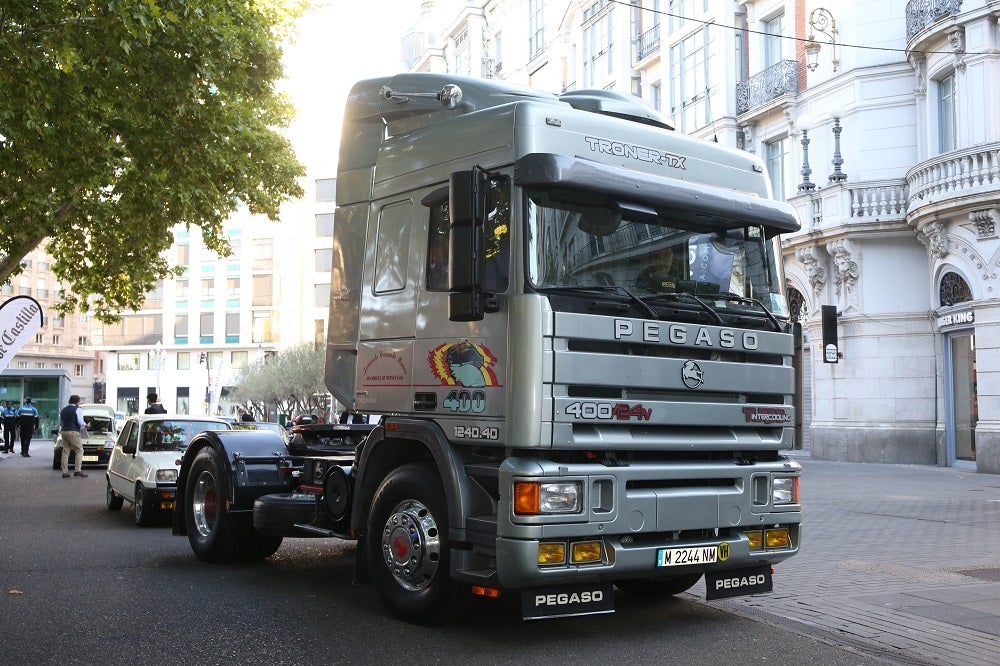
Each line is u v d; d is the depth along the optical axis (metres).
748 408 6.48
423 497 6.36
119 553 9.92
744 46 31.28
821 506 14.48
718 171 6.98
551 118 6.16
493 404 5.88
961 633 6.41
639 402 5.94
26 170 15.87
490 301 5.80
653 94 37.03
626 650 5.95
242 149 20.88
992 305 21.47
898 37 25.58
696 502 6.12
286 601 7.39
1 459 32.41
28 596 7.57
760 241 6.93
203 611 7.02
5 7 11.81
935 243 23.05
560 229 5.93
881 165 25.70
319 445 9.22
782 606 7.23
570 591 5.82
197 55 14.43
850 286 25.86
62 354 98.06
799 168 28.67
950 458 23.66
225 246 21.58
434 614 6.29
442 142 6.66
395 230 6.99
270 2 19.08
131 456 13.15
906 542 10.70
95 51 13.39
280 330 75.31
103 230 21.81
